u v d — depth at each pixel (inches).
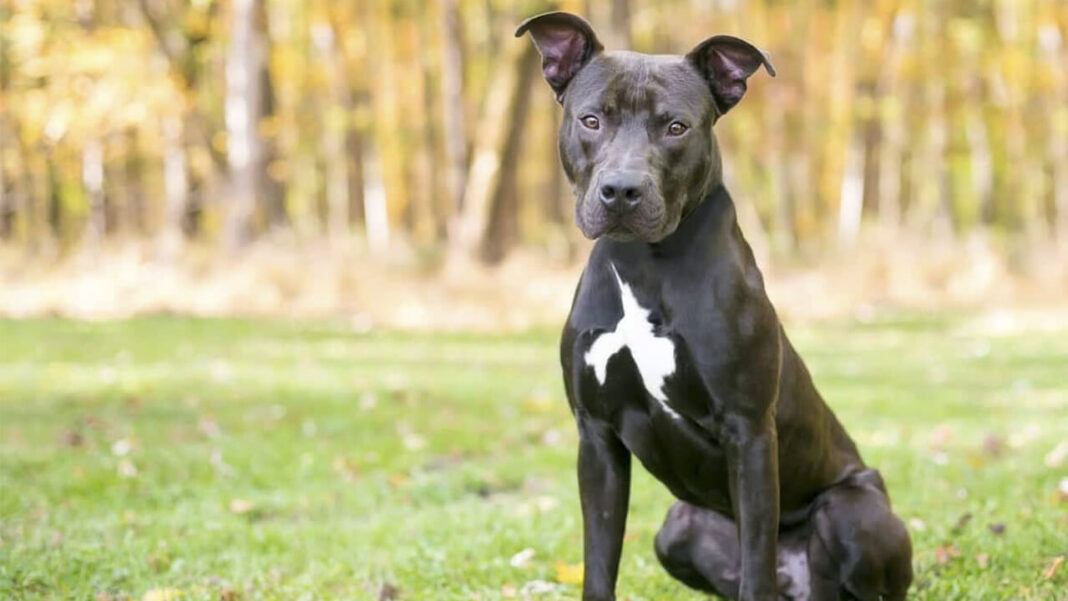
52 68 1042.7
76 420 394.3
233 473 316.5
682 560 193.3
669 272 160.7
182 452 340.2
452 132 1027.9
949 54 1341.0
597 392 167.5
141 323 751.7
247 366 547.5
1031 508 256.5
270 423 394.9
